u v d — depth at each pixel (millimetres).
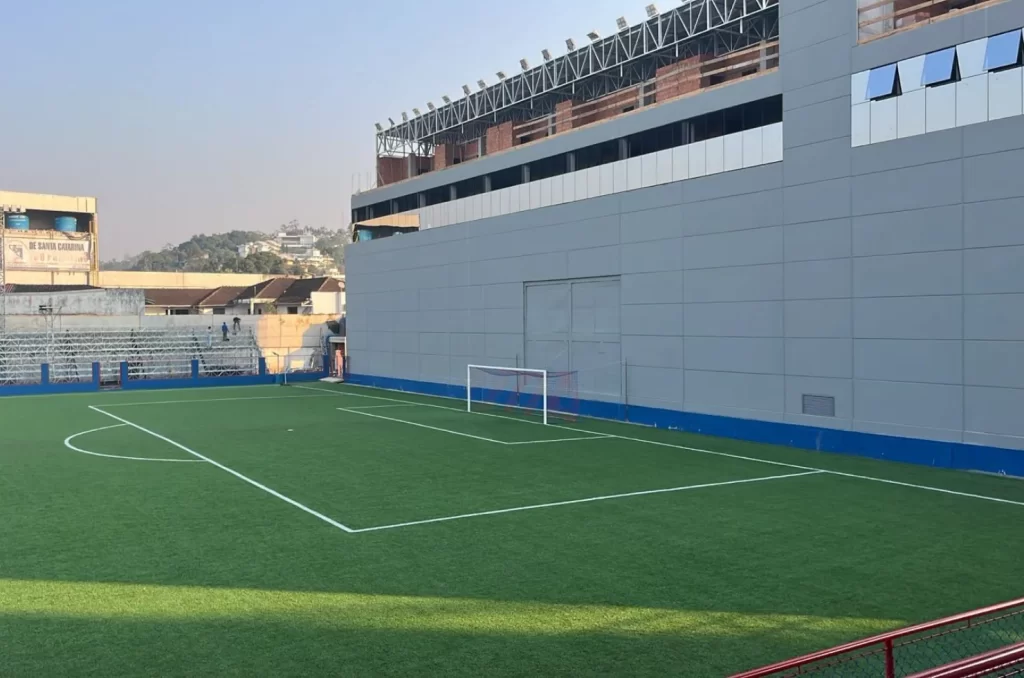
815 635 7535
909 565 9711
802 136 18906
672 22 28828
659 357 23016
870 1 17906
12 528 11531
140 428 23031
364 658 7000
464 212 33438
